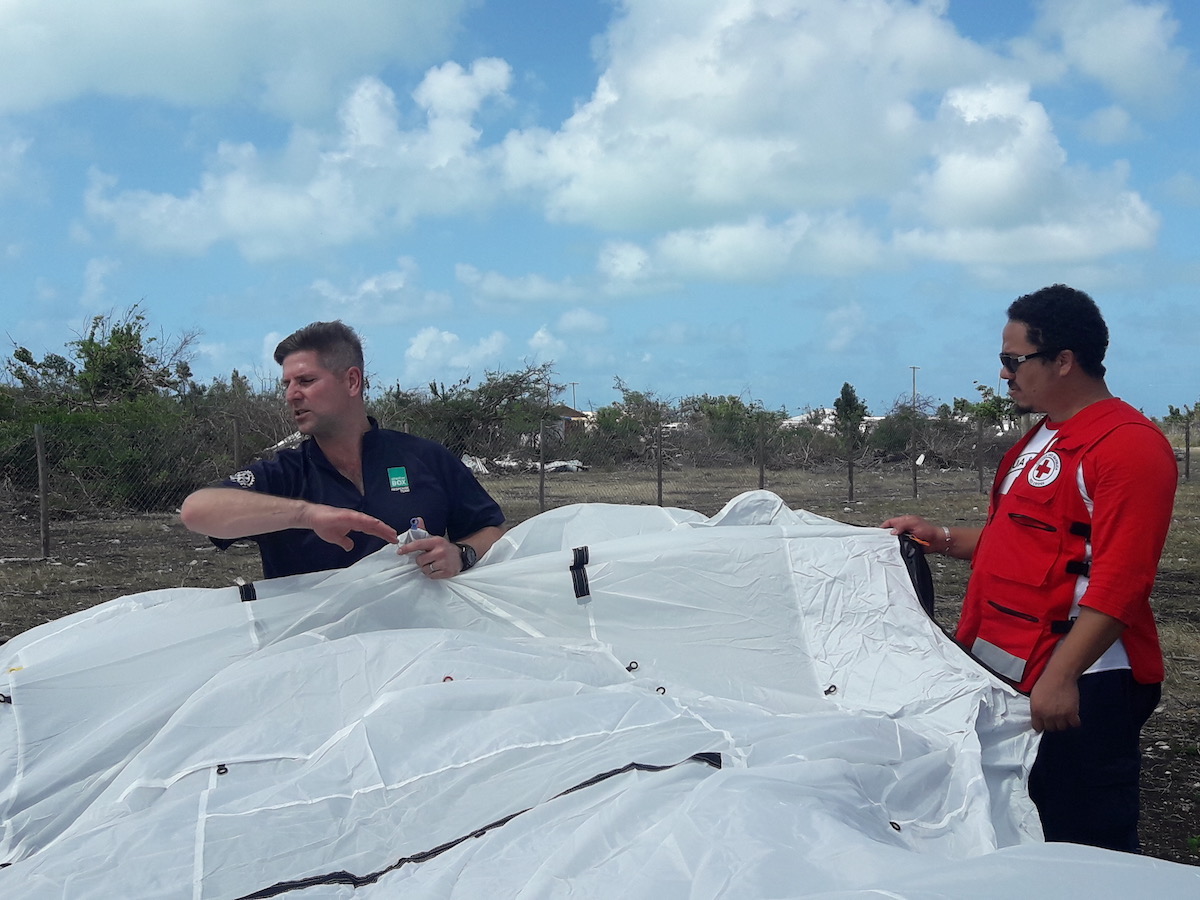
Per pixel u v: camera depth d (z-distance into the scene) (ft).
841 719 6.75
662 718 6.34
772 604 8.60
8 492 45.70
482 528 9.52
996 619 8.38
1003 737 7.66
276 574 8.80
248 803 5.58
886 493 62.49
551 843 5.03
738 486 64.39
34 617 23.91
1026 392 8.52
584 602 8.63
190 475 47.80
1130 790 8.06
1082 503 7.93
